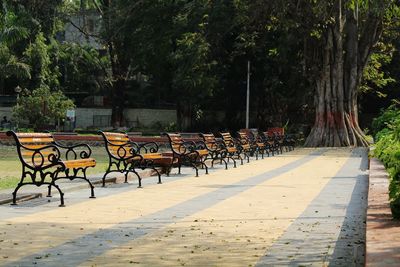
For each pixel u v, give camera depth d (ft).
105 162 74.54
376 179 41.70
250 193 41.83
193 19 148.05
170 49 160.15
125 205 34.99
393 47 153.07
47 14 173.78
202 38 140.26
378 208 27.43
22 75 172.04
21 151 36.78
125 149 47.16
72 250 22.38
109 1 175.63
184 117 176.24
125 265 19.98
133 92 206.39
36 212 31.68
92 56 202.69
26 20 168.66
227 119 178.40
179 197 39.19
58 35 226.38
